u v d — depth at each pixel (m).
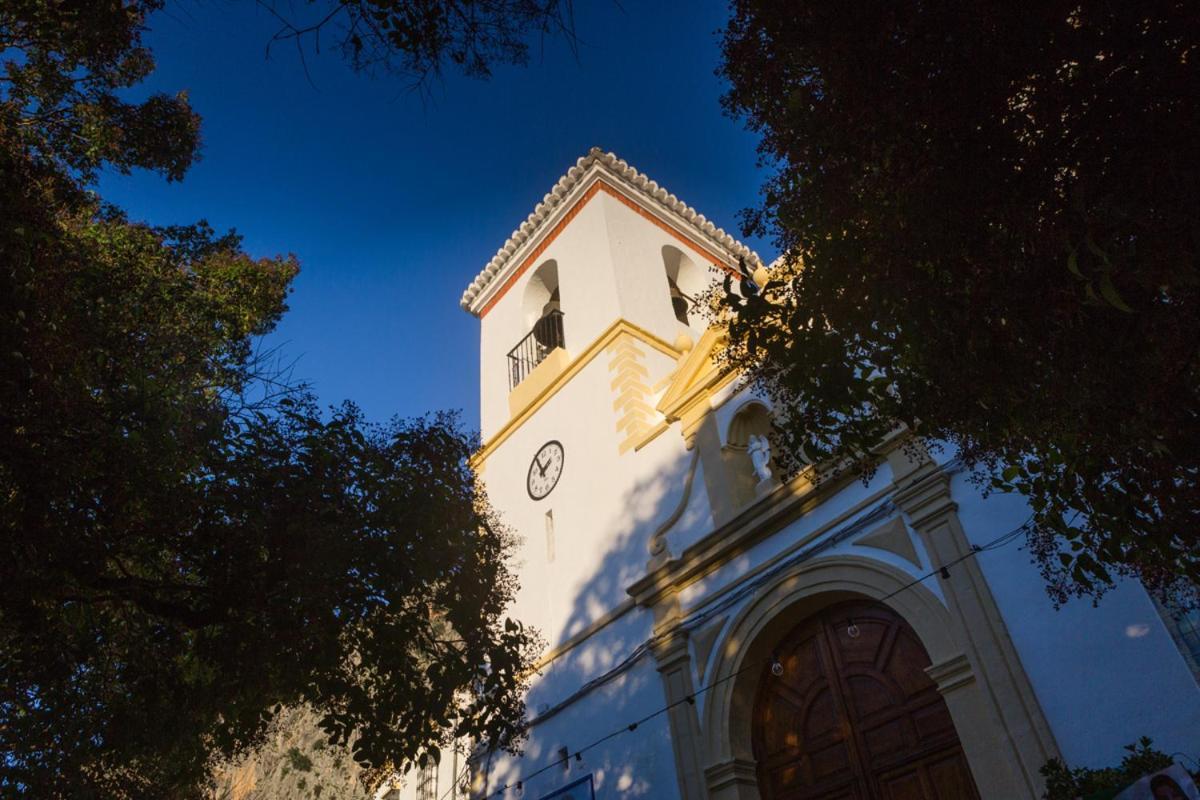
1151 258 4.27
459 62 5.23
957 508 9.91
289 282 11.50
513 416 19.20
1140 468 5.56
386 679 8.67
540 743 13.95
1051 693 8.38
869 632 10.70
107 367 7.27
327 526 7.69
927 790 9.51
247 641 7.61
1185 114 4.10
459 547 8.88
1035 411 5.37
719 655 11.81
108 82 8.61
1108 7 4.23
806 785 10.69
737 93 5.87
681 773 11.40
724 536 12.55
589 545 15.29
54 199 7.59
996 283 4.99
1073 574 6.27
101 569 7.05
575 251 20.95
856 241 5.51
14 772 7.11
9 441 6.31
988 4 4.41
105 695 7.78
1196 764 7.26
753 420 13.95
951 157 4.74
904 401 5.94
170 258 9.98
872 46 4.81
